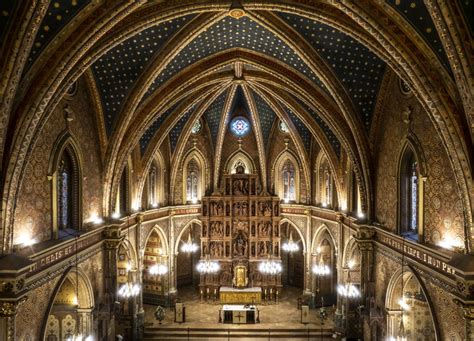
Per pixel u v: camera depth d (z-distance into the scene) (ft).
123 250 104.42
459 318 56.49
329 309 118.52
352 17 57.93
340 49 75.41
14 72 49.47
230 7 64.95
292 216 124.88
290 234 131.03
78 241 74.74
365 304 87.25
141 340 102.06
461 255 55.01
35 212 64.59
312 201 121.29
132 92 82.07
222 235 125.59
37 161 64.95
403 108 74.28
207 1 64.80
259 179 128.98
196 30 74.59
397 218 76.07
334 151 106.11
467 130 55.42
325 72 78.79
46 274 63.57
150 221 113.29
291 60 85.56
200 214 126.31
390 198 79.82
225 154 129.59
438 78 57.06
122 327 98.99
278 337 103.50
